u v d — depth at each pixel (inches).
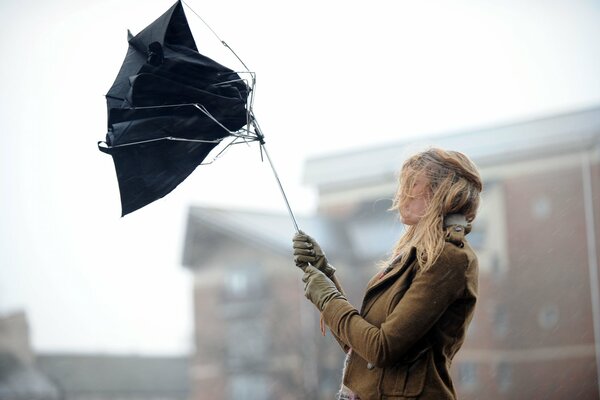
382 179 2704.2
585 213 2415.1
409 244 199.0
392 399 189.0
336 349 2409.0
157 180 211.9
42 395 3080.7
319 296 201.5
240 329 2618.1
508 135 2493.8
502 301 2436.0
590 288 2386.8
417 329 184.9
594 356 2356.1
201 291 2728.8
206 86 213.8
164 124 211.8
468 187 196.5
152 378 3376.0
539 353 2386.8
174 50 214.1
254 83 217.3
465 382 2428.6
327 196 2805.1
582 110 2475.4
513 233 2466.8
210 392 2632.9
